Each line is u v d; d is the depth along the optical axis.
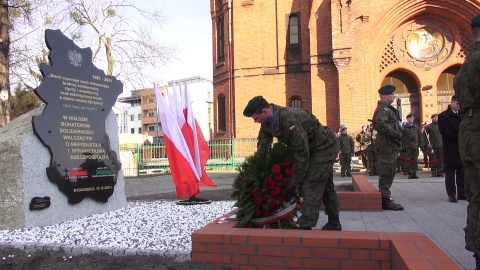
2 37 12.98
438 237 4.94
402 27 23.66
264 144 4.70
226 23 26.86
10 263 4.45
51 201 6.46
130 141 29.12
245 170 4.66
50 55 6.67
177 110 8.78
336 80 23.09
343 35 22.36
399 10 22.86
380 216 6.49
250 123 25.52
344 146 15.80
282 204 4.58
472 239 3.62
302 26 25.16
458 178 8.00
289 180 4.49
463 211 6.68
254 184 4.52
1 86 12.92
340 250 3.49
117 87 8.12
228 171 22.73
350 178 15.05
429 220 6.02
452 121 7.54
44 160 6.44
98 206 7.39
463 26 22.94
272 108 4.29
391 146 7.05
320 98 23.30
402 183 11.59
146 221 6.33
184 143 8.45
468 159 3.55
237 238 3.76
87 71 7.40
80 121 7.12
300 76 25.03
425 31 23.56
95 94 7.53
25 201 6.07
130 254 4.38
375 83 23.47
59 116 6.71
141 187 14.48
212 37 28.69
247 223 4.57
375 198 7.00
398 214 6.63
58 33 6.86
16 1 15.95
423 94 23.44
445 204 7.48
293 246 3.60
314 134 4.48
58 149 6.62
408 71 23.78
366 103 22.81
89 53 7.52
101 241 4.95
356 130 22.19
